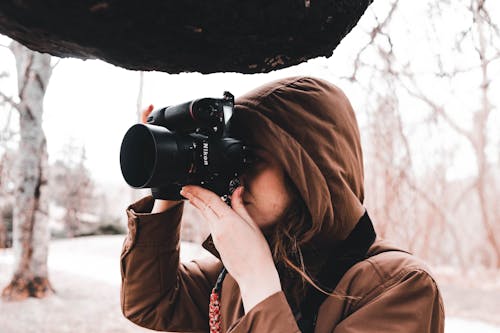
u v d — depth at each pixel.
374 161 5.38
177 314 1.27
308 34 0.65
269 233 1.03
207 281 1.35
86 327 5.62
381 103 4.75
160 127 0.91
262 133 0.94
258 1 0.58
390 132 5.14
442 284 9.19
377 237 1.09
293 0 0.60
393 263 0.96
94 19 0.55
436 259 10.54
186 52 0.63
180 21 0.57
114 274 9.61
